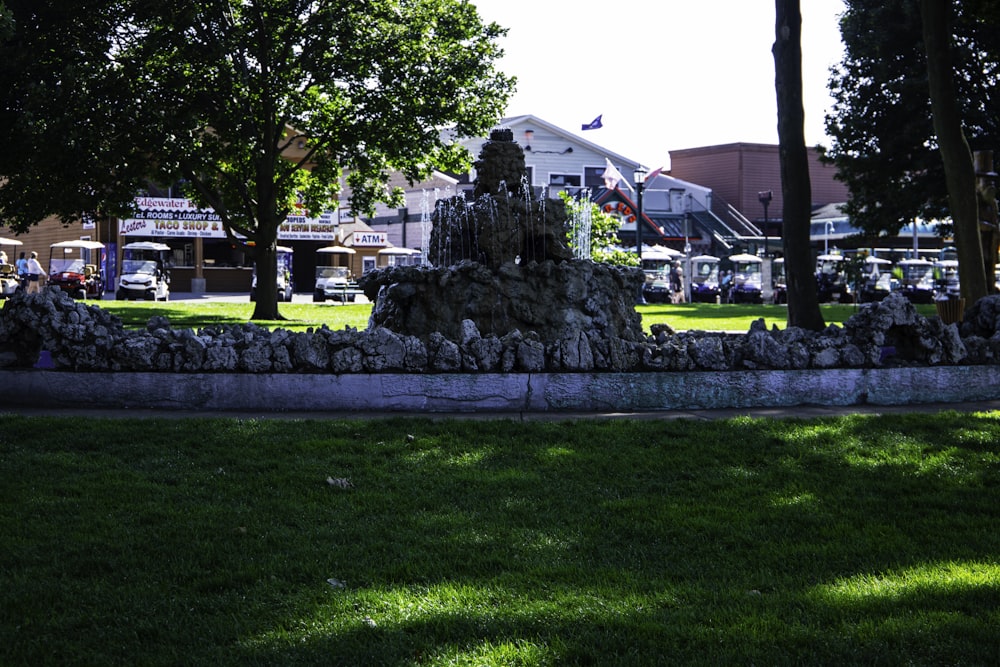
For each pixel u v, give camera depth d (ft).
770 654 11.81
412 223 200.03
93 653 11.90
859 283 149.59
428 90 88.84
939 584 14.30
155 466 21.95
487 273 38.06
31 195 81.15
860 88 128.36
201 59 82.53
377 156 96.68
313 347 30.01
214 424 26.32
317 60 87.66
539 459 22.99
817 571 15.21
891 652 11.86
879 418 28.25
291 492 19.84
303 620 12.96
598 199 189.78
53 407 29.81
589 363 30.73
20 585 14.14
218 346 30.22
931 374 32.86
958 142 53.67
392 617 13.03
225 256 181.68
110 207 87.10
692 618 13.05
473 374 29.71
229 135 86.28
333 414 28.78
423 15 90.02
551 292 38.37
